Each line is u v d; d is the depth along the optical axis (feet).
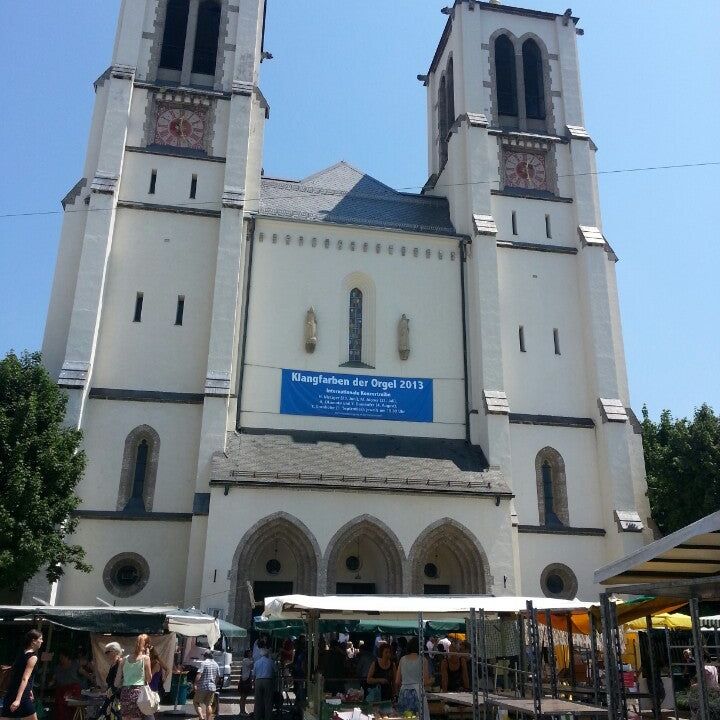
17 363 115.85
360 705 74.33
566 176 169.78
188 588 118.73
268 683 77.56
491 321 149.89
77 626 75.36
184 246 146.72
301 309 147.33
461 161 167.32
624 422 146.30
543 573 137.18
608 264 167.84
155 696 59.00
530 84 181.57
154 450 132.87
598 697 57.62
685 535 39.81
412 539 125.49
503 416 141.28
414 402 145.79
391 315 151.23
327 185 171.94
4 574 102.83
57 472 110.83
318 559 121.08
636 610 70.03
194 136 156.97
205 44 167.53
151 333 139.95
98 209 140.97
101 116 155.63
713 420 141.28
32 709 50.65
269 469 126.21
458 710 71.10
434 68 207.82
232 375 138.82
